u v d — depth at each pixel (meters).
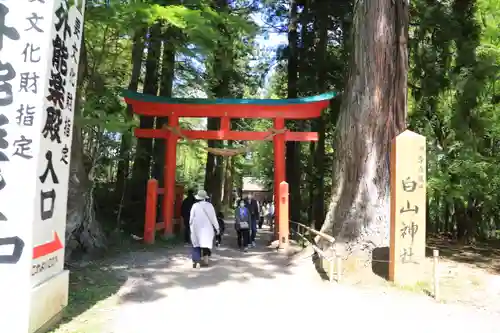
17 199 4.05
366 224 8.02
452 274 8.39
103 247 8.85
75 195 8.20
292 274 7.74
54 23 4.37
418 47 13.54
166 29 10.17
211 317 5.23
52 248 4.59
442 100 14.04
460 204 15.12
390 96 8.38
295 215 16.36
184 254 9.61
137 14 7.27
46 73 4.21
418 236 7.09
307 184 21.88
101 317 5.01
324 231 8.77
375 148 8.29
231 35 10.98
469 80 12.27
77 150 8.36
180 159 23.75
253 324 5.04
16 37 4.19
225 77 16.45
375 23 8.43
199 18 7.56
